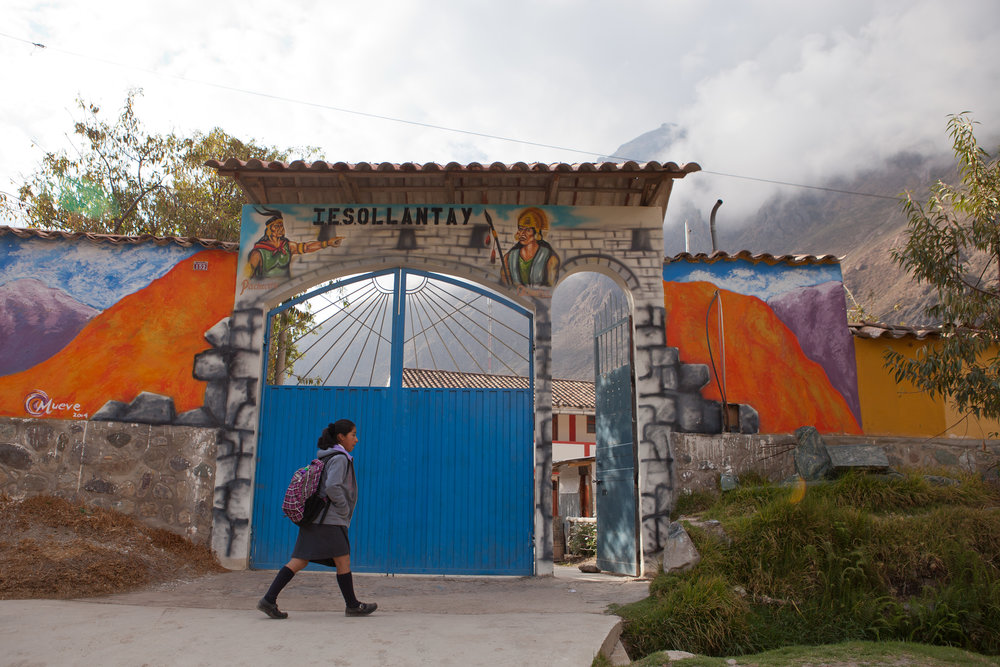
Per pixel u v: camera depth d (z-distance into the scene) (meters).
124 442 8.30
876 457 8.41
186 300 8.77
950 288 8.25
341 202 9.06
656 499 8.41
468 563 8.19
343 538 5.57
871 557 6.63
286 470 8.41
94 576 6.55
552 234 9.02
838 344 9.38
